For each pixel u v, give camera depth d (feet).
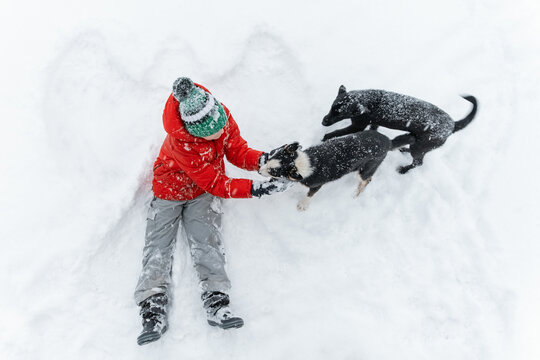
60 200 9.23
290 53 10.79
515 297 8.88
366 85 10.78
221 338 8.42
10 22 10.59
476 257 9.29
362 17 11.40
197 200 8.76
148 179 9.73
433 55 11.35
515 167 10.38
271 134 10.28
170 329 8.43
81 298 8.64
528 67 11.53
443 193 9.96
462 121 9.55
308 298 8.85
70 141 9.77
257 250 9.39
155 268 8.11
